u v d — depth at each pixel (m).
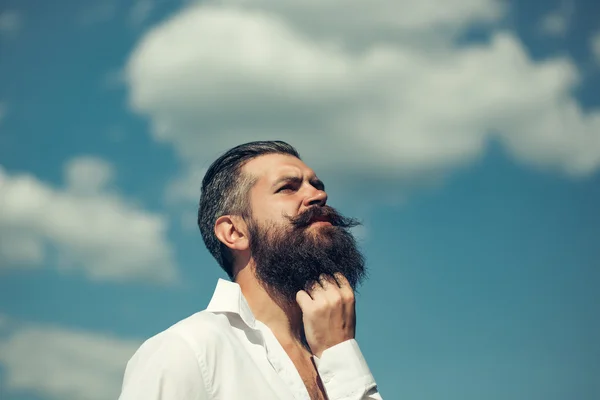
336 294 3.09
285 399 2.75
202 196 3.58
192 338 2.72
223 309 2.95
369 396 2.88
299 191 3.39
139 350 2.78
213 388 2.64
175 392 2.56
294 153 3.62
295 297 3.21
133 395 2.54
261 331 2.98
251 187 3.40
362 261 3.31
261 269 3.24
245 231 3.36
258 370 2.77
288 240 3.21
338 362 2.93
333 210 3.37
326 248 3.20
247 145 3.57
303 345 3.24
